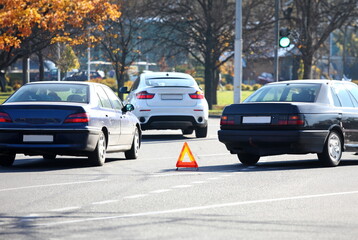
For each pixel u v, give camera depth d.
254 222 20.55
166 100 59.47
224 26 128.38
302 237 18.30
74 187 28.94
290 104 36.47
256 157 39.56
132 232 19.02
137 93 59.78
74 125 36.22
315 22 118.81
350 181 30.86
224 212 22.41
